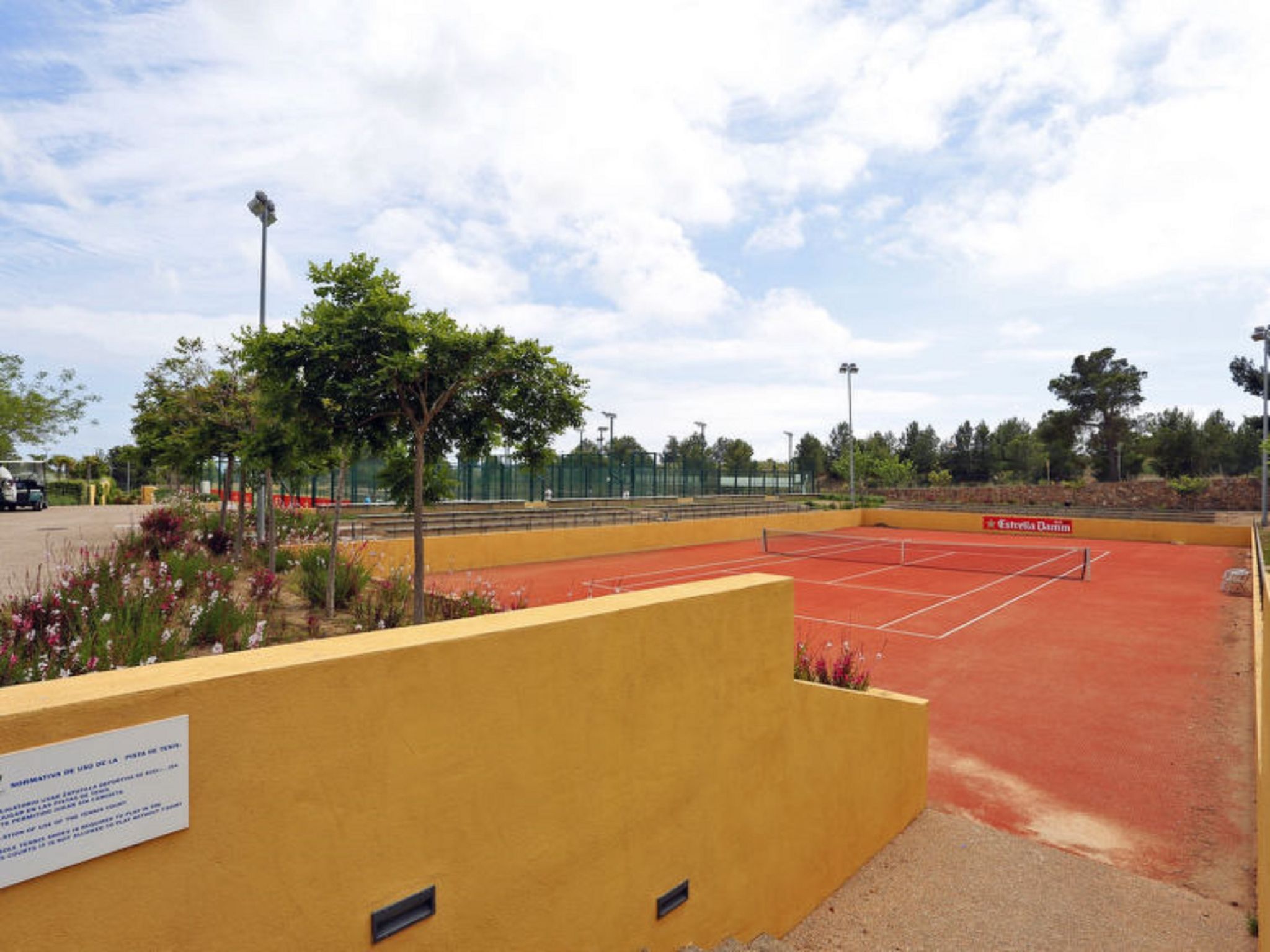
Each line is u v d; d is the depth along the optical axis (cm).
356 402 891
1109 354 7481
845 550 3481
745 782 546
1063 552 3519
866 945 590
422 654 326
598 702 417
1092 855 761
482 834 355
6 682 464
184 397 1459
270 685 274
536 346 934
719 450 10538
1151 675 1388
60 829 223
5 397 4100
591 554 2994
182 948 254
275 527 1205
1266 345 3944
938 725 1134
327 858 294
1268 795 493
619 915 439
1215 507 5656
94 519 2527
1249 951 581
